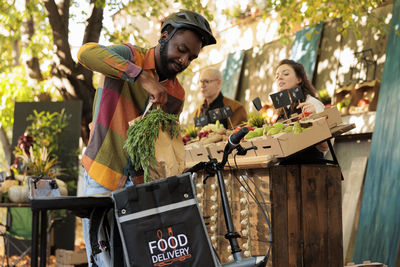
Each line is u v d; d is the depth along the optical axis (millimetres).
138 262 1793
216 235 3350
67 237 5418
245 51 8055
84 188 2193
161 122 2127
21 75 8383
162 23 2227
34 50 7207
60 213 5371
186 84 9258
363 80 5930
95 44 2121
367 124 5426
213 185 3373
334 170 3166
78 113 5805
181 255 1834
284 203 2941
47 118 5773
